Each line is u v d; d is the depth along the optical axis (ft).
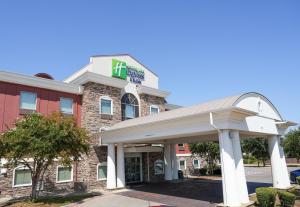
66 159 53.21
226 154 45.62
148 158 92.48
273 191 42.78
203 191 65.51
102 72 86.53
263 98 59.11
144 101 94.79
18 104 68.69
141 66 99.25
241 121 50.29
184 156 116.37
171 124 55.67
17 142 50.44
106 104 83.66
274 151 63.21
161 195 60.75
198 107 55.11
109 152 75.20
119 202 53.31
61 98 77.82
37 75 85.66
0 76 66.08
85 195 63.10
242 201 46.32
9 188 62.90
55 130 52.60
